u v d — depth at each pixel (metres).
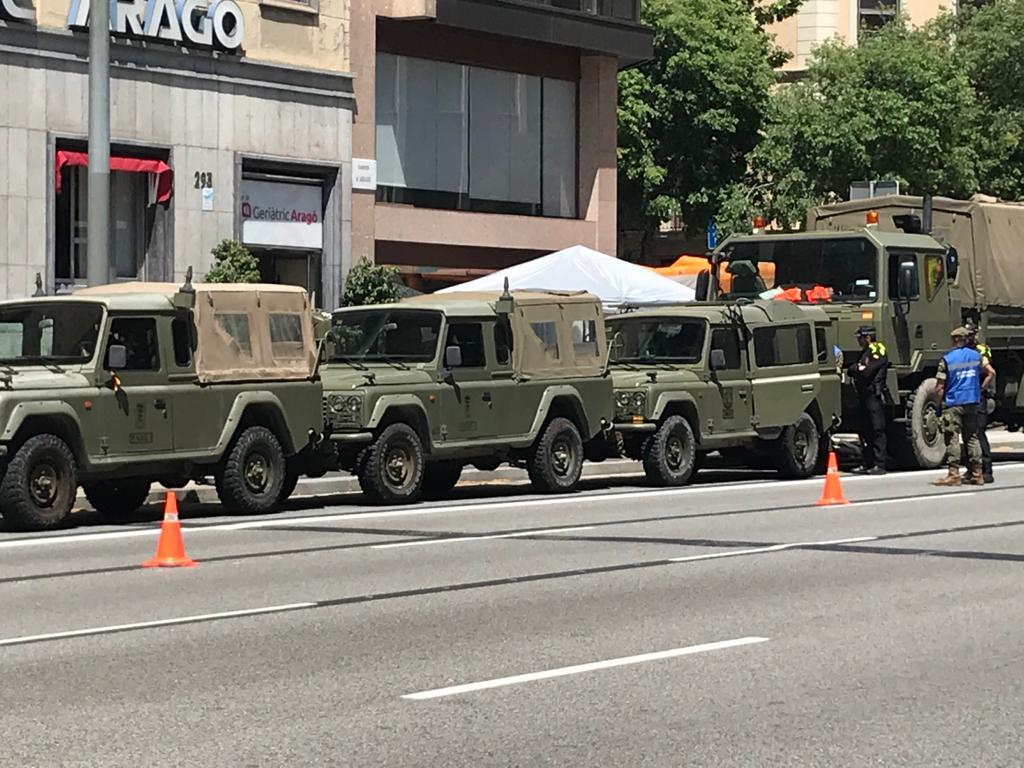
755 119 52.38
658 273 32.47
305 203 32.69
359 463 20.05
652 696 8.97
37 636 10.84
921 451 26.03
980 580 13.41
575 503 20.30
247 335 19.08
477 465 22.28
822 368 24.97
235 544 15.98
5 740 7.97
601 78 39.69
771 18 56.44
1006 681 9.41
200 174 30.36
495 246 37.22
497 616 11.63
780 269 25.73
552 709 8.65
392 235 35.00
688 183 51.94
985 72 54.19
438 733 8.12
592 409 22.38
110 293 18.30
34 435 17.12
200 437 18.50
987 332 26.94
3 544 16.02
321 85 32.56
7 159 27.64
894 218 26.17
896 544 15.87
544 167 38.88
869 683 9.34
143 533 17.03
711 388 23.23
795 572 13.88
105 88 23.02
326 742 7.94
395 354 20.84
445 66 36.53
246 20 31.25
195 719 8.41
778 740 8.01
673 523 17.84
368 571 13.99
